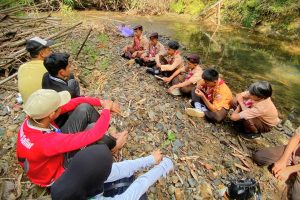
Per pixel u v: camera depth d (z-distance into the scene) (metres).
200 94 5.09
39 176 2.77
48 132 2.61
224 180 3.93
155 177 2.51
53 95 2.54
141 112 4.94
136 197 2.25
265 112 4.58
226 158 4.39
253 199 3.35
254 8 13.07
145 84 6.16
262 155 4.28
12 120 4.38
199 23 13.55
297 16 11.97
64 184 1.80
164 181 3.66
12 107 4.68
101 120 2.73
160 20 13.59
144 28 11.96
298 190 3.62
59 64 3.25
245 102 4.95
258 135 5.04
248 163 4.38
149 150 4.12
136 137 4.31
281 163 3.92
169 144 4.34
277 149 4.23
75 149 2.57
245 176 4.09
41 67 3.60
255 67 8.84
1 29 6.95
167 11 15.09
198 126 5.01
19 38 6.75
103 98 5.23
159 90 6.04
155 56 6.84
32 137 2.55
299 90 7.57
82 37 8.30
